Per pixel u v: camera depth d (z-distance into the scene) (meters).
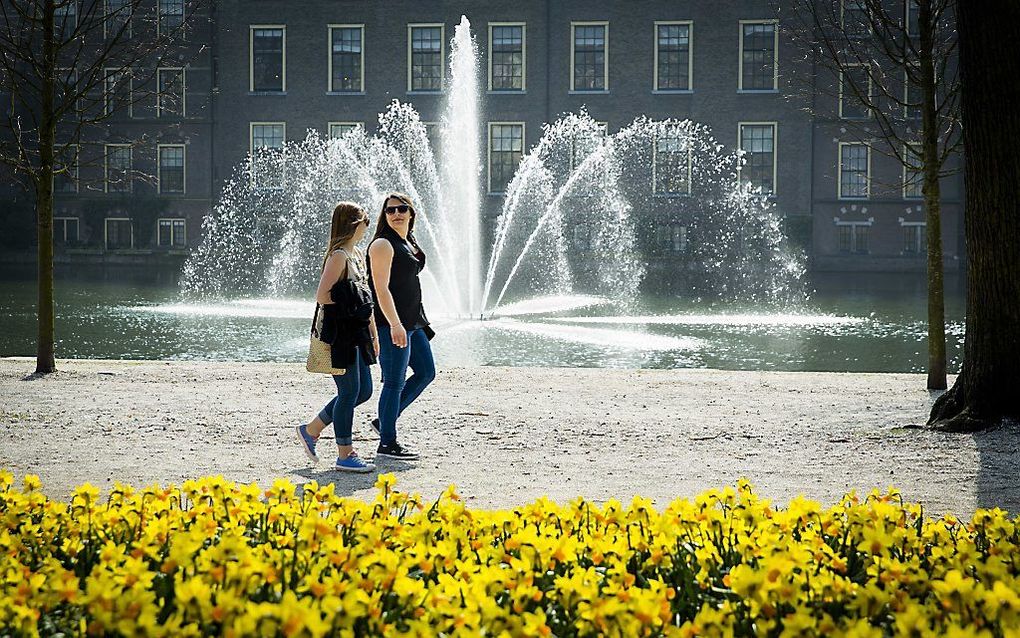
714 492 4.92
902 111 43.88
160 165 48.38
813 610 3.60
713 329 22.50
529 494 7.32
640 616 3.31
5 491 5.29
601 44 45.00
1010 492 7.43
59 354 17.83
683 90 44.75
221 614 3.23
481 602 3.32
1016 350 9.54
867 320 24.64
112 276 40.22
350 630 3.12
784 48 44.19
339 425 8.09
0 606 3.32
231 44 46.69
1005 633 3.07
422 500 7.07
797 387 13.01
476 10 45.44
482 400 11.76
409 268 8.55
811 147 44.44
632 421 10.41
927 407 11.39
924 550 4.46
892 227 45.00
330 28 46.22
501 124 45.38
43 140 14.28
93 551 4.29
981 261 9.59
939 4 13.31
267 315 24.80
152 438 9.41
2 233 49.22
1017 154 9.37
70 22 44.12
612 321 24.20
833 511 4.88
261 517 4.64
